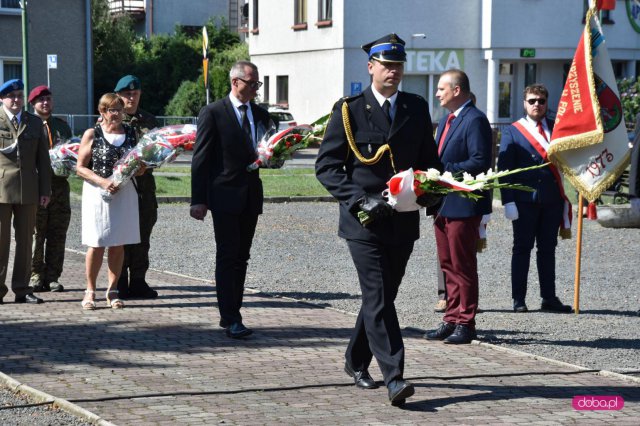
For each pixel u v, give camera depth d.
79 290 11.07
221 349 8.28
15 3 37.69
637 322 9.95
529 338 9.05
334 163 6.87
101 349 8.21
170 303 10.36
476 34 41.34
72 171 10.52
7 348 8.20
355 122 6.85
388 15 40.16
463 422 6.35
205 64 26.58
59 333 8.80
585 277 13.01
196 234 16.62
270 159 8.70
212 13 56.22
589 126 9.73
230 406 6.61
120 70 46.03
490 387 7.21
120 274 10.25
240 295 8.98
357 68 40.12
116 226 9.74
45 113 10.88
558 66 43.38
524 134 10.21
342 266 13.59
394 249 6.80
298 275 12.72
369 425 6.25
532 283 12.52
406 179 6.52
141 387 7.04
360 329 7.07
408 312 10.34
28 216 10.21
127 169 9.51
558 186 10.30
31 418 6.35
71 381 7.19
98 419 6.23
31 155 10.11
